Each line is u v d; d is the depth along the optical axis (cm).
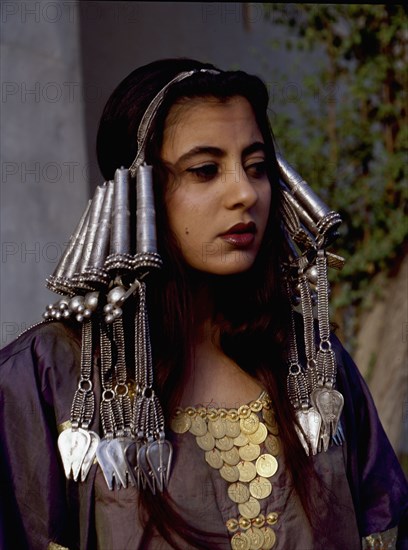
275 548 191
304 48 556
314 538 193
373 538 214
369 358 497
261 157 198
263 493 194
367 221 522
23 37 414
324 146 540
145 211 192
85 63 641
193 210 193
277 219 212
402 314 495
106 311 188
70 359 195
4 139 412
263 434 198
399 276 503
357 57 523
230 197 192
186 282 198
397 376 491
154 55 670
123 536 183
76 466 186
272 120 528
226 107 194
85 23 641
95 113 643
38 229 420
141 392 191
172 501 187
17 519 188
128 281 195
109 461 185
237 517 191
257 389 203
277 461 197
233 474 194
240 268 195
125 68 660
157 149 196
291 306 214
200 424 196
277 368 206
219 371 204
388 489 218
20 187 415
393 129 525
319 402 203
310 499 195
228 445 196
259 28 672
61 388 192
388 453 222
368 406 223
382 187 520
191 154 192
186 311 199
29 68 415
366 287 509
